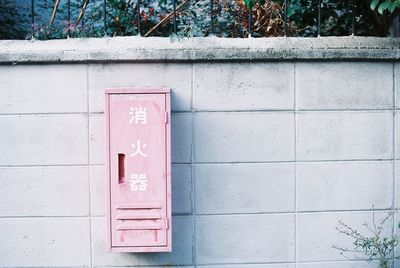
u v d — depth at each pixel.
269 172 3.60
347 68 3.60
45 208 3.55
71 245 3.57
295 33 4.21
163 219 3.27
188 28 4.11
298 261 3.63
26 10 4.89
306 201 3.62
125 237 3.27
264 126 3.59
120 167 3.26
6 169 3.54
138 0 3.76
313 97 3.60
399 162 3.66
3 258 3.55
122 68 3.53
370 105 3.63
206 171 3.59
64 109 3.53
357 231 3.65
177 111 3.56
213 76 3.56
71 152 3.54
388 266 3.64
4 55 3.47
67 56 3.49
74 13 4.79
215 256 3.61
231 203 3.60
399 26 4.71
